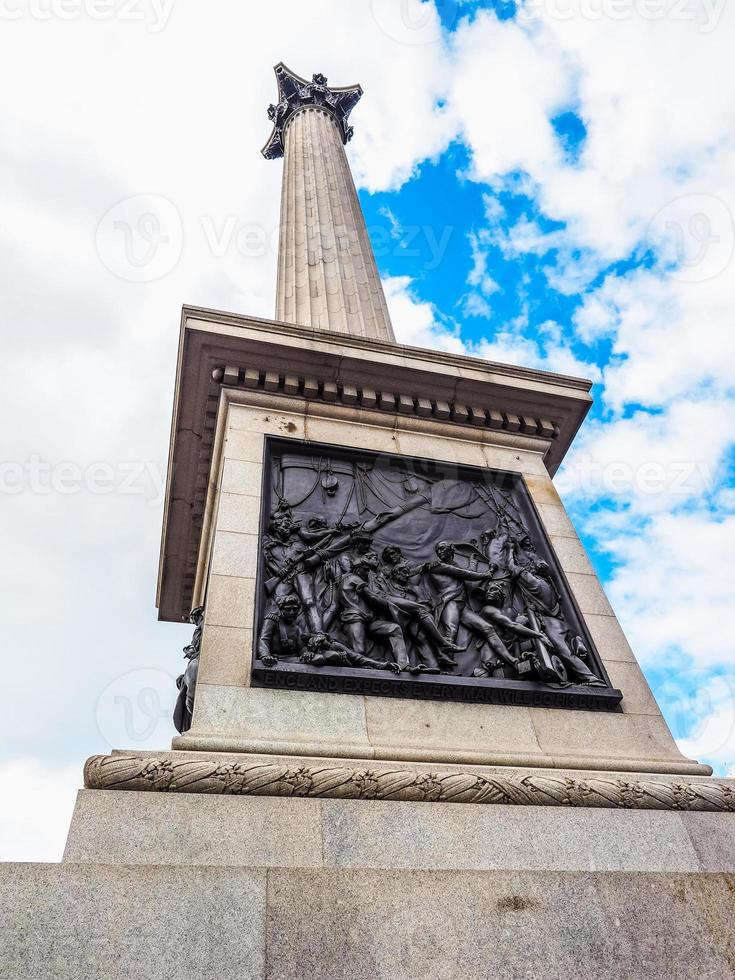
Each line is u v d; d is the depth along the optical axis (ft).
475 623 23.21
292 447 28.07
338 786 16.26
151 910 12.64
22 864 12.78
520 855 16.15
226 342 29.81
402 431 30.86
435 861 15.56
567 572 26.53
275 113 74.64
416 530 26.53
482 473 30.04
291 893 13.50
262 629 21.02
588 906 14.61
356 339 31.76
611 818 17.44
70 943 11.92
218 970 12.20
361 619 21.98
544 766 19.07
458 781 17.10
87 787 15.34
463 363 32.83
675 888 15.31
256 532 24.13
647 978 13.82
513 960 13.52
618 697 22.07
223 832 14.96
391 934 13.37
